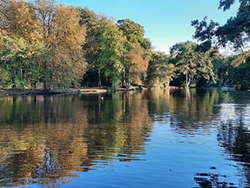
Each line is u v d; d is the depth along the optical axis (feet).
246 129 51.98
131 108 89.35
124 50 221.05
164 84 305.12
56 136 45.32
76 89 204.85
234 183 24.80
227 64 60.03
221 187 23.94
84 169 28.68
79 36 174.50
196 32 62.03
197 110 84.28
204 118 66.95
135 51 227.20
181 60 309.42
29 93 154.10
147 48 274.57
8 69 146.10
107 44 220.23
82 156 33.53
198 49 63.77
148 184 24.63
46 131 49.62
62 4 161.89
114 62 215.31
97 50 241.14
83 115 71.61
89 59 237.25
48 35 162.40
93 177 26.32
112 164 30.35
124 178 26.04
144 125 56.65
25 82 157.07
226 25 56.39
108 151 35.88
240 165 29.89
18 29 150.82
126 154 34.42
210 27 60.13
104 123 59.11
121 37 216.54
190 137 44.75
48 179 25.86
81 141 41.68
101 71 251.80
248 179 25.79
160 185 24.41
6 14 153.99
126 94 171.53
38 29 155.74
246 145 39.01
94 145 39.11
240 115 72.23
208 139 43.19
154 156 33.50
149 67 280.92
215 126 55.57
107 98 133.59
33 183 24.88
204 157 33.01
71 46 171.94
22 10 145.28
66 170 28.35
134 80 255.70
